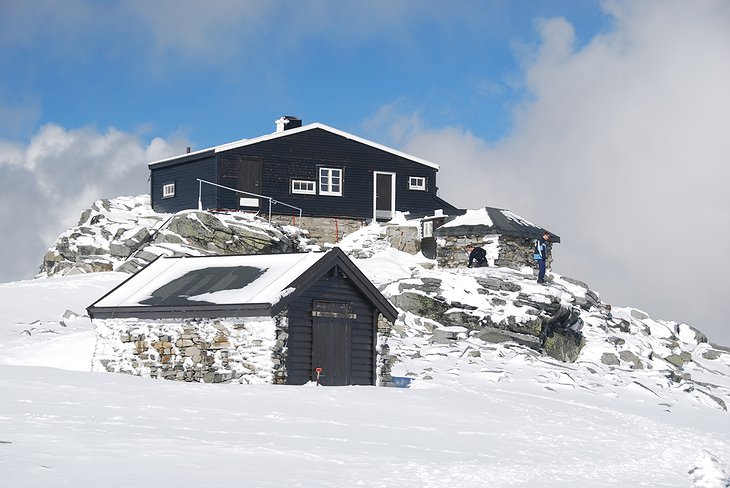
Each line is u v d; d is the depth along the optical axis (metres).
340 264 25.53
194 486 11.23
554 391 29.50
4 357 27.59
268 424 16.78
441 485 12.57
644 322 46.72
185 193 52.25
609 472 15.09
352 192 53.25
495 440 17.72
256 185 51.09
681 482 14.60
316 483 11.99
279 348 23.94
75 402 17.30
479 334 37.41
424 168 55.28
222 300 24.50
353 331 26.20
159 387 20.47
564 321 39.88
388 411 20.08
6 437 13.23
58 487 10.55
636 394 31.83
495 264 45.44
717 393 35.88
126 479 11.25
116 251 45.31
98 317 26.45
